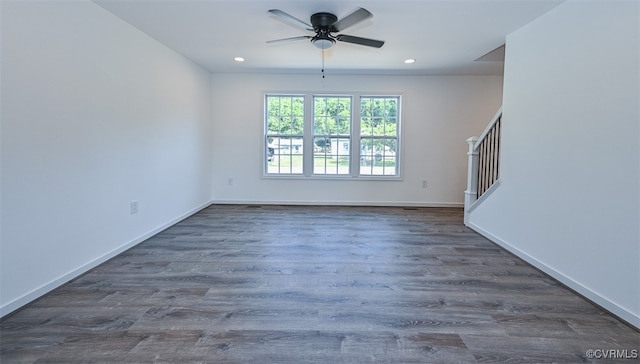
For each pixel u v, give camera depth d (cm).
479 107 540
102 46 277
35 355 158
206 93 521
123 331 179
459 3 262
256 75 543
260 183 562
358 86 542
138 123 333
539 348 168
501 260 298
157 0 262
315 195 564
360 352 163
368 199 561
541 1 249
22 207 205
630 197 192
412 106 543
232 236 368
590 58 222
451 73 523
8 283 197
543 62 274
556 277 254
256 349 165
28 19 206
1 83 191
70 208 245
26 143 207
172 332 178
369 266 280
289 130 561
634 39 190
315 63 467
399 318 196
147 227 355
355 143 554
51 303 209
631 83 192
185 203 453
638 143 187
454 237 372
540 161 276
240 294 225
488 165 385
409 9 275
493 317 198
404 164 552
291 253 312
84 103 257
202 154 511
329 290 233
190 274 259
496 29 317
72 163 246
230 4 270
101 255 280
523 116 302
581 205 229
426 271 270
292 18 263
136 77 328
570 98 241
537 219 279
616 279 200
